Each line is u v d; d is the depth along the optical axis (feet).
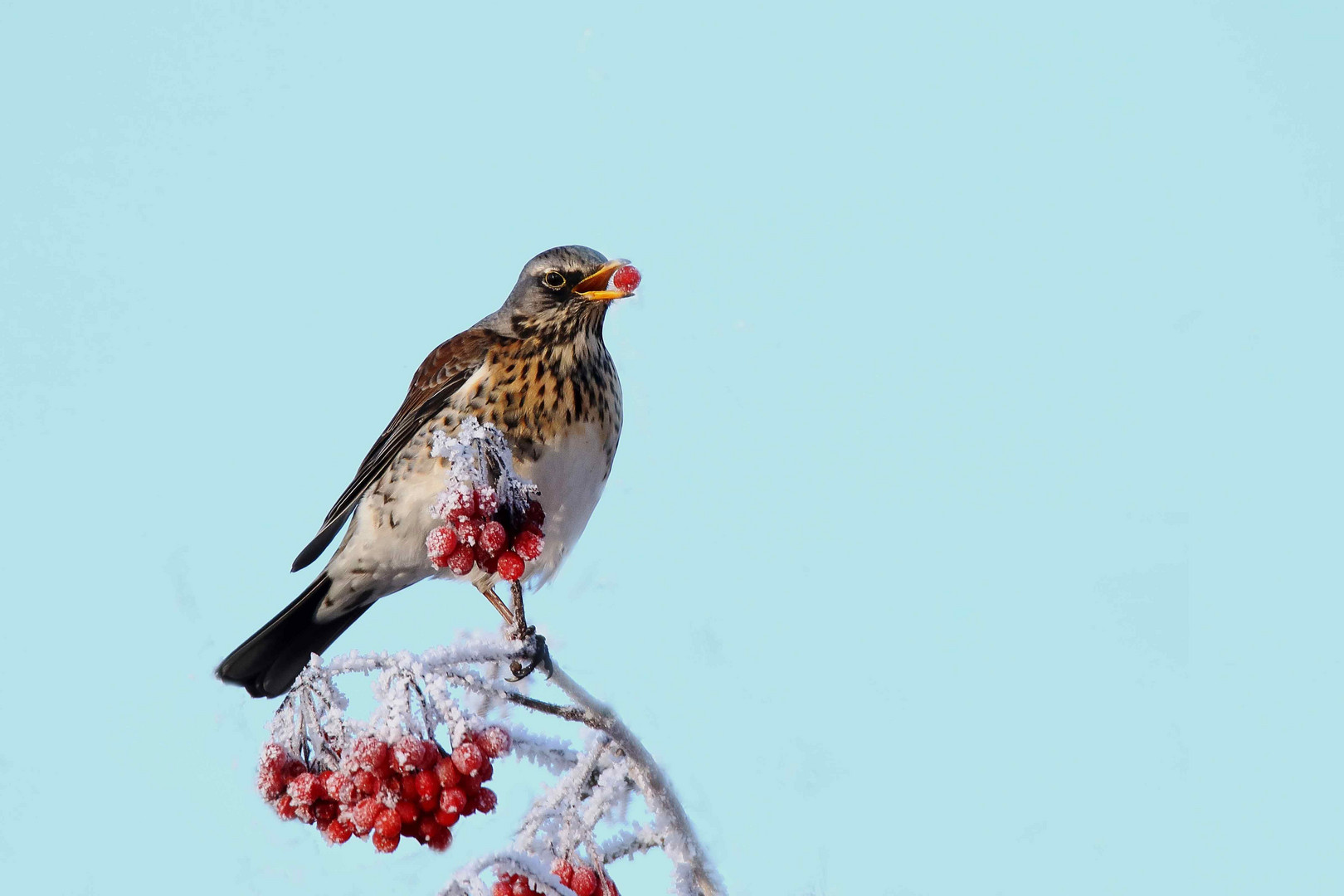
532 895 23.90
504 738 22.52
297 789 22.03
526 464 41.86
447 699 22.41
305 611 43.50
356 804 22.09
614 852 25.22
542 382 42.01
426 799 22.06
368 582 43.06
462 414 41.81
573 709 25.03
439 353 43.47
